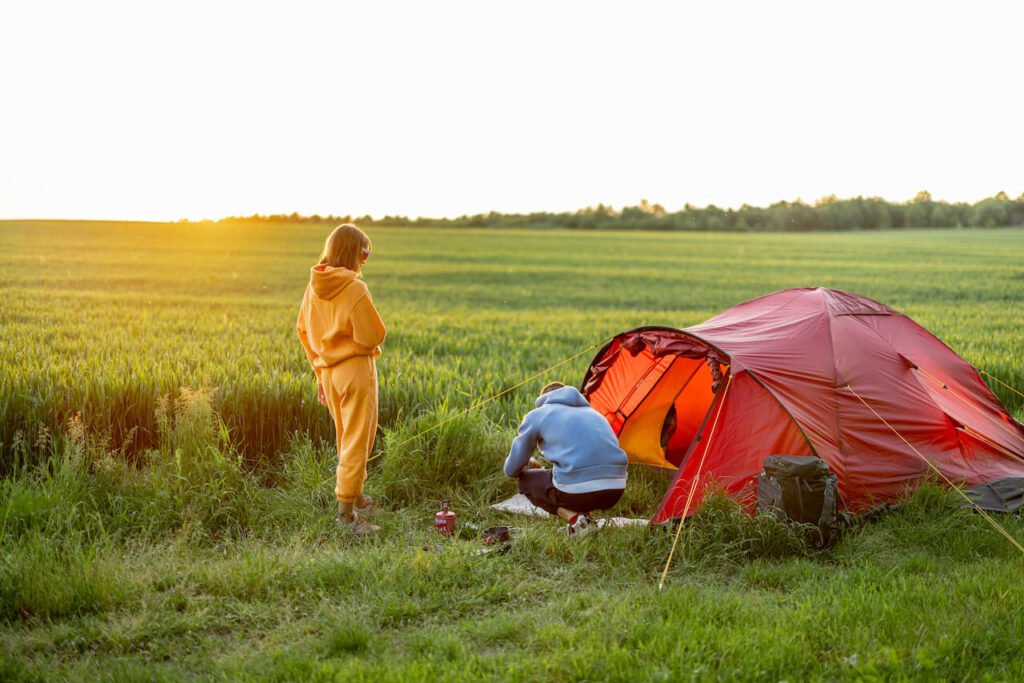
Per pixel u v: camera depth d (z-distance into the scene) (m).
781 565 4.59
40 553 4.25
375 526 5.16
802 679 3.19
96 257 40.53
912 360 6.32
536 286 33.72
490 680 3.12
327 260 5.14
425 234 104.94
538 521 5.52
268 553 4.55
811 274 40.41
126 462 6.02
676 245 78.19
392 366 9.88
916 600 3.99
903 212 130.88
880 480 5.50
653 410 7.30
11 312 16.52
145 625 3.65
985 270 41.16
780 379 5.61
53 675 3.21
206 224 104.00
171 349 11.24
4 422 6.14
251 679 3.15
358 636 3.50
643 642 3.49
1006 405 9.20
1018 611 3.79
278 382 7.60
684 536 4.84
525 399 8.64
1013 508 5.38
